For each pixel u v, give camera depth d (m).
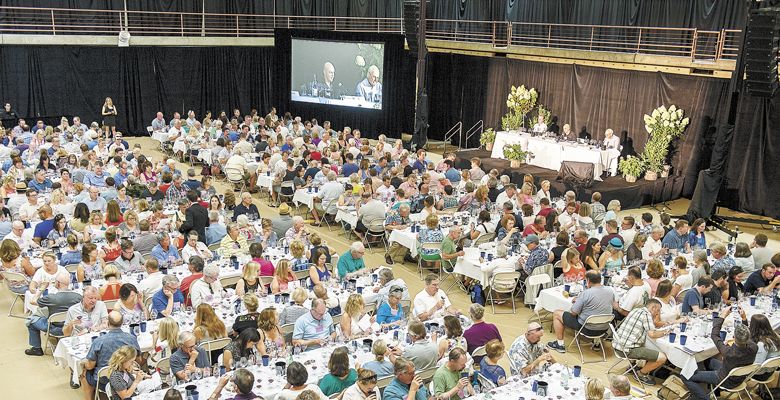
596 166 20.97
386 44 27.53
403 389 7.46
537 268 12.01
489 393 7.74
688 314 10.24
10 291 12.42
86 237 12.48
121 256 11.49
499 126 26.67
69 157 18.16
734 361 8.84
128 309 9.52
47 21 28.08
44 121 26.81
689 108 20.62
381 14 31.64
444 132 29.38
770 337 9.17
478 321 9.02
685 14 22.48
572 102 23.84
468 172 17.17
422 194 16.11
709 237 17.47
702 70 20.23
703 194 17.97
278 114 31.72
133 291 9.52
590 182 19.59
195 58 30.11
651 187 20.45
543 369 8.40
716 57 19.81
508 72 25.92
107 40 27.62
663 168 21.08
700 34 22.11
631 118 22.16
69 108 27.83
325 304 9.20
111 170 17.22
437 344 8.74
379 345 8.07
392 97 28.03
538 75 24.84
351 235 16.92
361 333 9.31
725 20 21.41
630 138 22.28
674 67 20.62
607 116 22.86
